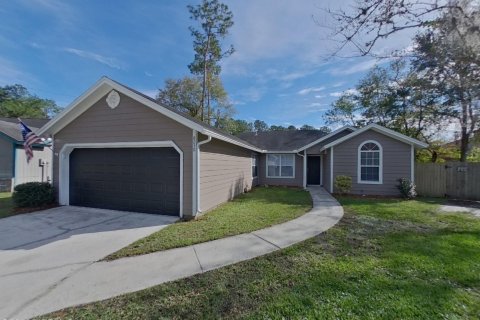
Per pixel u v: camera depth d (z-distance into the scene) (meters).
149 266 3.99
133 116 7.82
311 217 7.19
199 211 7.34
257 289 3.24
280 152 16.98
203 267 3.93
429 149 16.97
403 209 8.36
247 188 14.26
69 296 3.13
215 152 8.85
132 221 6.86
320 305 2.83
